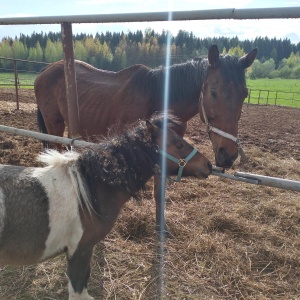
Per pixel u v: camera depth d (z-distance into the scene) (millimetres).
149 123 2490
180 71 3410
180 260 3385
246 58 3008
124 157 2510
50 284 2941
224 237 3854
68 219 2324
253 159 6988
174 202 4723
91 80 4152
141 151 2527
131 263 3301
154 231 3859
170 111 3473
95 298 2844
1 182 2262
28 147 6629
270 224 4273
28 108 11844
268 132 10844
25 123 9086
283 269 3361
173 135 2570
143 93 3506
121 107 3625
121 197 2562
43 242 2305
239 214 4465
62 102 4289
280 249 3691
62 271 3123
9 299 2768
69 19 3047
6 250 2260
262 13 2258
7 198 2207
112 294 2893
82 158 2484
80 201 2352
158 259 3393
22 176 2359
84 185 2373
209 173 2637
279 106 21859
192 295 2932
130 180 2527
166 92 3434
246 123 12781
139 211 4148
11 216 2195
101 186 2471
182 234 3855
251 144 8750
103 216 2469
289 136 10266
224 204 4750
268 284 3131
